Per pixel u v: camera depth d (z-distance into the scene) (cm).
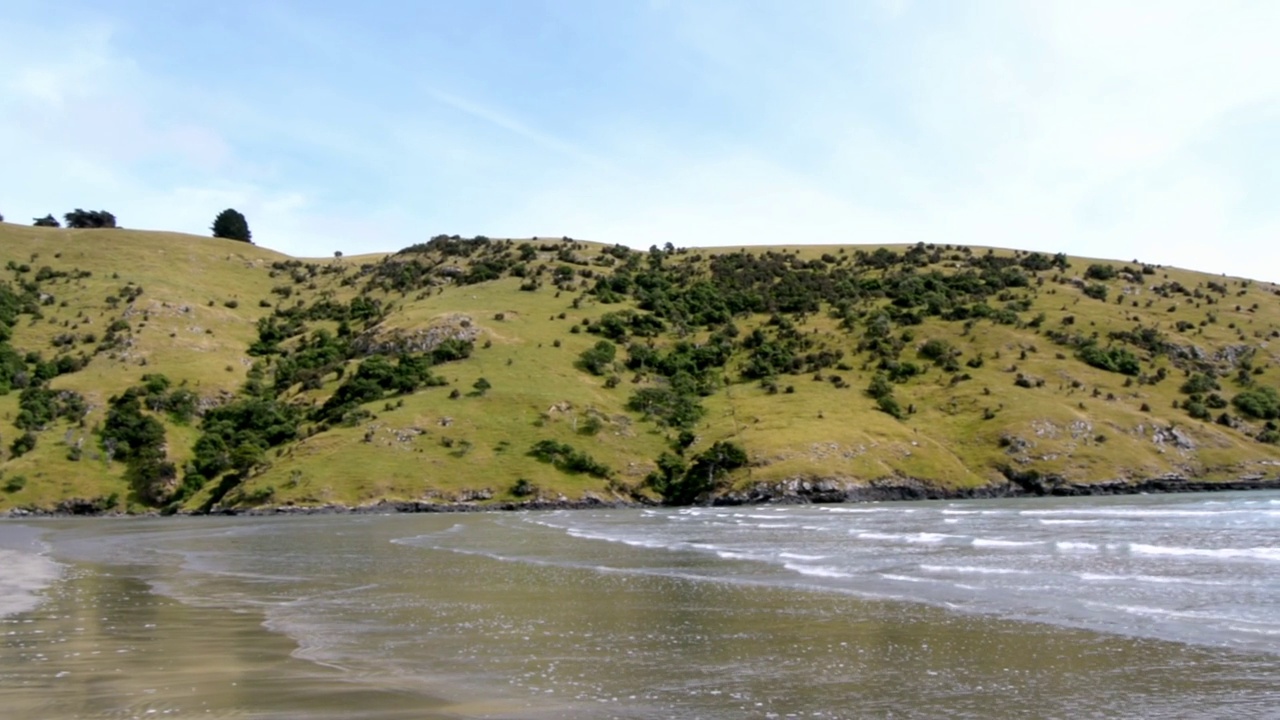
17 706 1523
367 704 1546
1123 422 12312
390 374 14412
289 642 2170
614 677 1766
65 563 4631
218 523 9244
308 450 12112
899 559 3975
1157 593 2695
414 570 4044
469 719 1439
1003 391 13350
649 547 5069
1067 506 8194
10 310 17325
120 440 13000
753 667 1848
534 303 18425
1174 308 17262
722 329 17262
